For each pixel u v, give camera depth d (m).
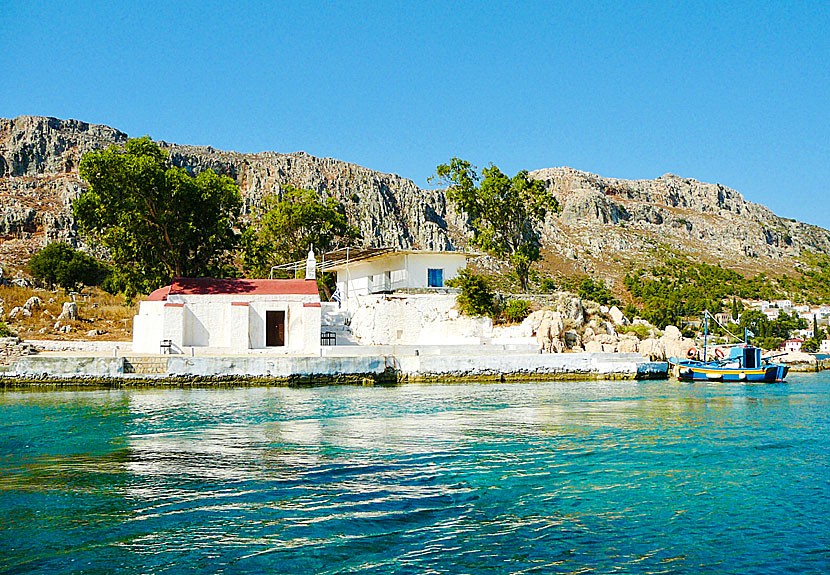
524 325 58.59
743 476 18.75
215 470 18.92
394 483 17.50
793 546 13.09
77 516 14.49
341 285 80.44
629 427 27.56
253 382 44.69
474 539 13.24
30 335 62.25
